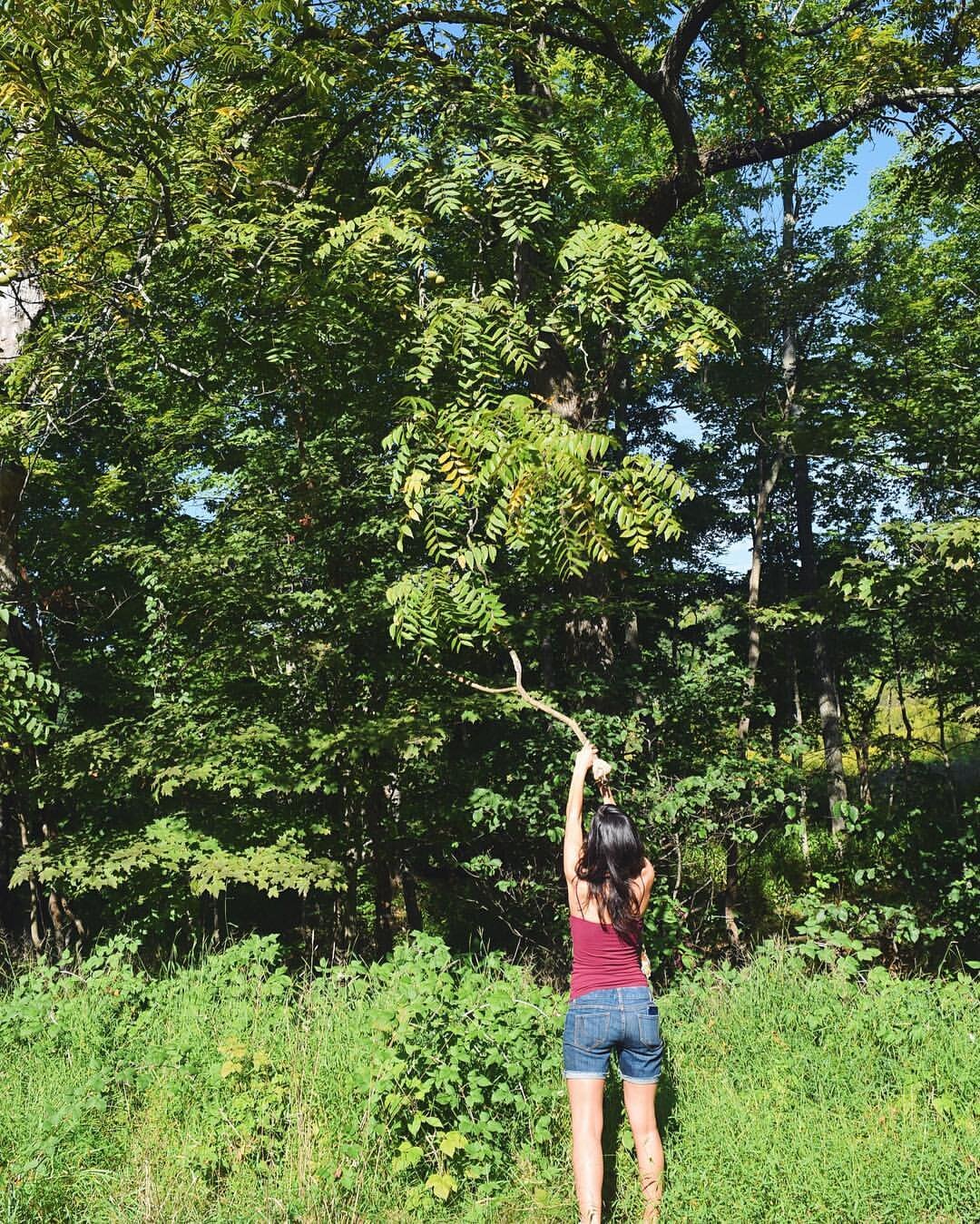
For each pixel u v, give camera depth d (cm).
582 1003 358
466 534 766
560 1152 397
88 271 943
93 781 984
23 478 1122
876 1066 438
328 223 1090
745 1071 449
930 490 1374
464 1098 395
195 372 1037
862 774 1770
